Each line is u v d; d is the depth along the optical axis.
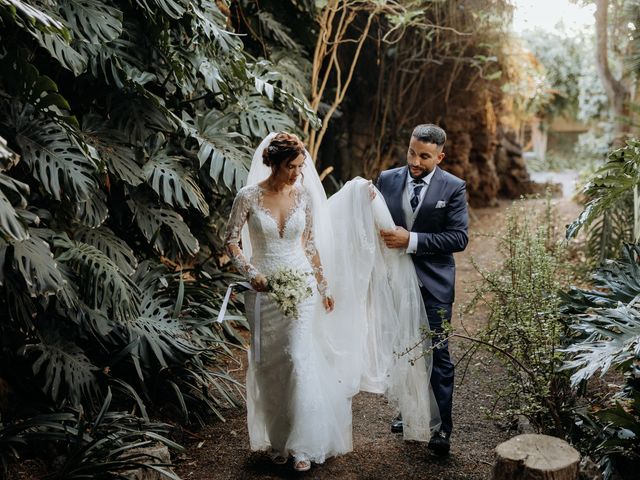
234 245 3.41
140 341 3.84
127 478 3.04
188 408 4.09
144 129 4.23
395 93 9.52
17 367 3.70
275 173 3.38
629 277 3.72
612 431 3.25
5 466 3.10
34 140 3.53
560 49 15.56
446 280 3.65
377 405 4.35
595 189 3.95
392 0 7.24
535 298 3.67
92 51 3.92
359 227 3.63
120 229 4.55
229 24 6.17
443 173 3.64
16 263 3.02
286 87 5.90
